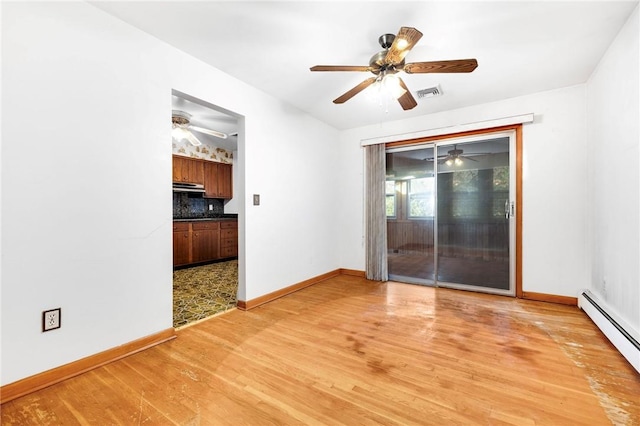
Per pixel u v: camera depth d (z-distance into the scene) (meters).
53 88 1.59
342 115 3.74
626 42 1.90
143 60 2.00
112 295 1.84
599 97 2.44
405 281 3.94
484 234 3.41
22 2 1.49
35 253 1.53
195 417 1.31
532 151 3.08
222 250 5.54
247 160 2.81
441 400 1.43
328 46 2.17
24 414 1.33
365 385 1.55
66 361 1.63
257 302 2.91
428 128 3.67
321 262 3.99
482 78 2.69
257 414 1.33
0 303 1.42
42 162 1.56
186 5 1.74
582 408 1.36
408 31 1.55
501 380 1.60
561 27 1.93
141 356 1.88
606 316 2.13
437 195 3.71
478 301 3.05
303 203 3.62
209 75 2.45
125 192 1.91
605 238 2.32
